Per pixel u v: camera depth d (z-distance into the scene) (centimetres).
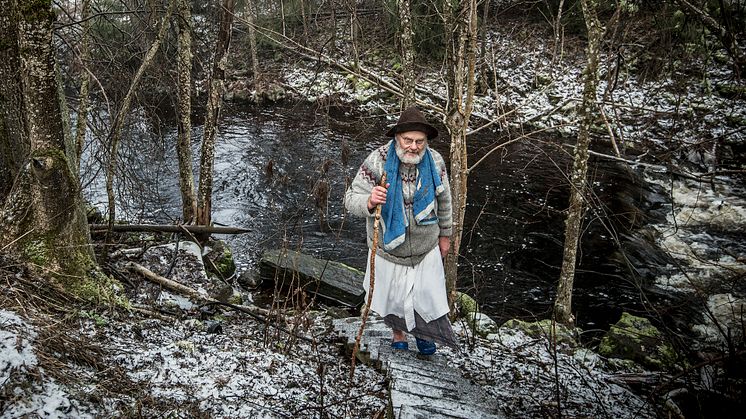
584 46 1712
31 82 430
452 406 323
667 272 840
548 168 1268
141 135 959
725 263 841
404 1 629
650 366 550
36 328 326
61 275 444
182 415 295
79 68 680
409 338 469
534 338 548
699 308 721
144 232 818
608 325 730
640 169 1189
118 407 284
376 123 1588
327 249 927
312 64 1900
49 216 447
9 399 258
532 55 1716
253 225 1007
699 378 383
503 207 1081
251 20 1781
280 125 1584
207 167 821
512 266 875
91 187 1030
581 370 473
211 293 666
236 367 373
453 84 532
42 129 441
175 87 940
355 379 394
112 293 466
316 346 475
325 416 325
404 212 362
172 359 364
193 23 1060
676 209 1035
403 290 378
